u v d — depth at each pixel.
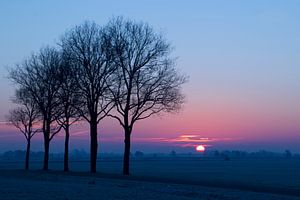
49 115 74.25
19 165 135.00
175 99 64.75
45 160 76.75
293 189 44.28
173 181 52.06
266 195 35.75
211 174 84.50
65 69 67.75
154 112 64.75
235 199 32.59
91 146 67.19
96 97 65.25
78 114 70.44
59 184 43.69
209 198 33.34
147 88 64.06
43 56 76.56
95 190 37.38
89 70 65.12
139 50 64.31
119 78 64.06
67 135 72.94
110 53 64.31
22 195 32.28
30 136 84.94
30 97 78.00
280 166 144.00
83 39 65.88
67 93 68.12
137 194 34.53
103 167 128.88
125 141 65.06
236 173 90.19
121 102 64.00
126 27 64.88
